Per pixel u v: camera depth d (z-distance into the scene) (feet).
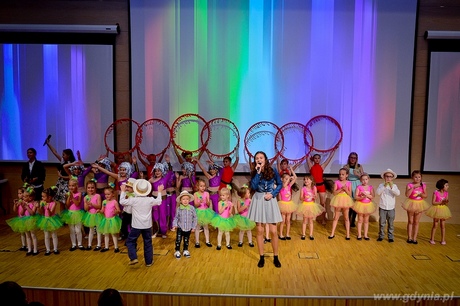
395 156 22.70
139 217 15.19
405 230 21.04
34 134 23.26
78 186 19.51
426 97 22.48
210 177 21.03
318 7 22.15
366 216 19.20
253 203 15.49
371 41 22.22
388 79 22.35
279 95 22.56
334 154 22.74
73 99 23.03
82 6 22.74
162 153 22.48
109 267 15.49
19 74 23.00
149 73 22.70
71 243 18.62
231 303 13.01
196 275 14.73
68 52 22.81
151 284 13.85
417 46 22.40
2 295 7.80
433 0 22.13
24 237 17.56
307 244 18.57
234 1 22.25
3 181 23.24
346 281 14.26
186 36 22.44
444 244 18.62
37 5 22.75
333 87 22.45
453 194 22.90
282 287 13.71
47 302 13.42
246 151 22.80
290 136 22.75
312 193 19.12
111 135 23.03
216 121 22.77
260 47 22.39
